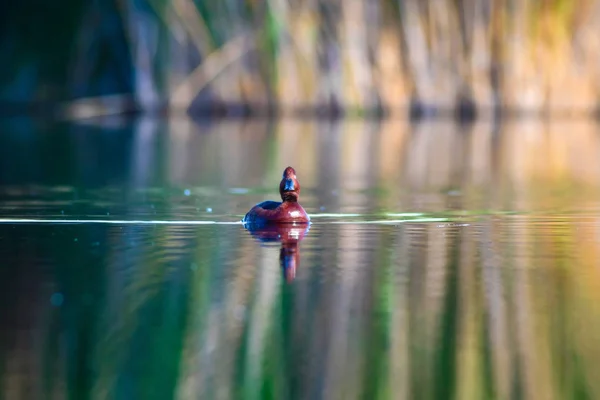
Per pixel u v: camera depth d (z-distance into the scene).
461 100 89.19
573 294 20.31
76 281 21.31
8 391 14.88
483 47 89.44
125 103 89.69
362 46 88.31
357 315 18.69
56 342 16.97
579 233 28.42
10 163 53.34
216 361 16.06
